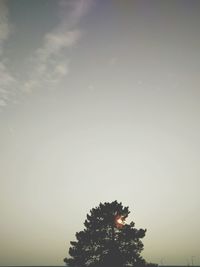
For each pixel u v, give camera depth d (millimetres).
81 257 29359
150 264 29453
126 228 30219
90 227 30391
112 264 28547
